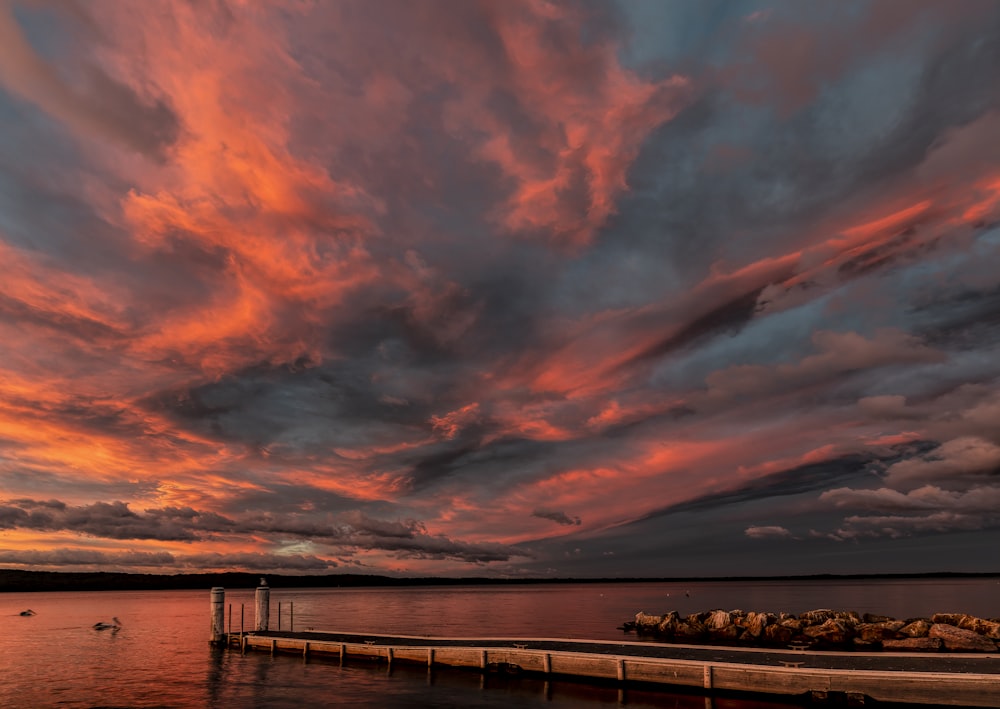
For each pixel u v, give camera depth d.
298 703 29.06
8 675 39.16
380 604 151.88
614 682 30.47
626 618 89.38
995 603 108.56
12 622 91.69
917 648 43.69
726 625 54.38
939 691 23.75
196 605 161.88
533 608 122.81
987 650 42.09
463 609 121.12
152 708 28.84
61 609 137.38
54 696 32.28
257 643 46.47
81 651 51.94
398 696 29.88
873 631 48.34
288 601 172.75
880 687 24.56
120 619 98.12
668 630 59.00
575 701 27.94
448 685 32.00
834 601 122.69
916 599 126.44
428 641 41.22
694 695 27.88
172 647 54.12
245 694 31.45
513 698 28.89
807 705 25.56
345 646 40.22
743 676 27.23
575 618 90.12
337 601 174.50
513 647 35.78
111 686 34.69
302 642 42.72
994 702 22.88
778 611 94.31
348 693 30.81
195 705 29.28
